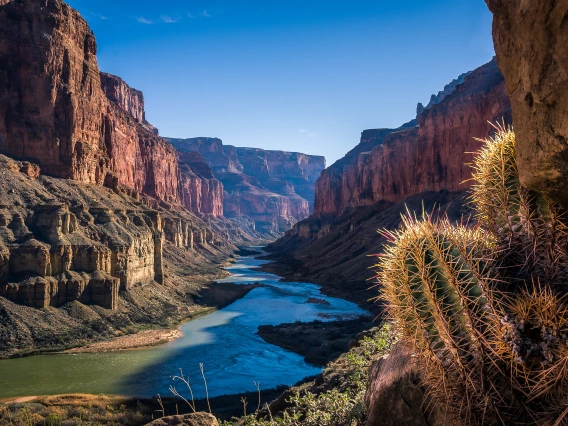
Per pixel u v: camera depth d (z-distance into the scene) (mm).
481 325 3178
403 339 3893
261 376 33219
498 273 3330
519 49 2732
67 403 26656
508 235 3531
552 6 2406
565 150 2506
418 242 3537
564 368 2830
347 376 11094
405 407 4383
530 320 3039
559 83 2443
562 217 3172
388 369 4859
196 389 30188
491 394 3150
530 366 3041
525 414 3109
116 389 30312
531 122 2711
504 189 3553
